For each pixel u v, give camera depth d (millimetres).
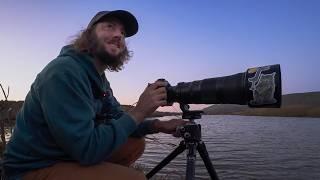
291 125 34594
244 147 12656
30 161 1009
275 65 1014
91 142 947
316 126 32406
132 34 1215
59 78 958
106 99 1150
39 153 1001
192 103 1125
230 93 1042
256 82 1003
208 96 1072
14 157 1019
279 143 14711
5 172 1043
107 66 1163
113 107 1206
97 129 974
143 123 1301
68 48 1072
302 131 24406
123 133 998
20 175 1021
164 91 1079
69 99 951
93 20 1119
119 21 1150
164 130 1281
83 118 952
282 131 24312
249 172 7156
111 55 1121
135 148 1301
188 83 1118
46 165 1003
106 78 1213
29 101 1021
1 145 1661
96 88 1072
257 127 30375
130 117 1021
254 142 14977
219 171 7164
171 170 4367
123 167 1030
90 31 1115
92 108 999
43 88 966
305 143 14797
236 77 1046
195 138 1115
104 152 975
